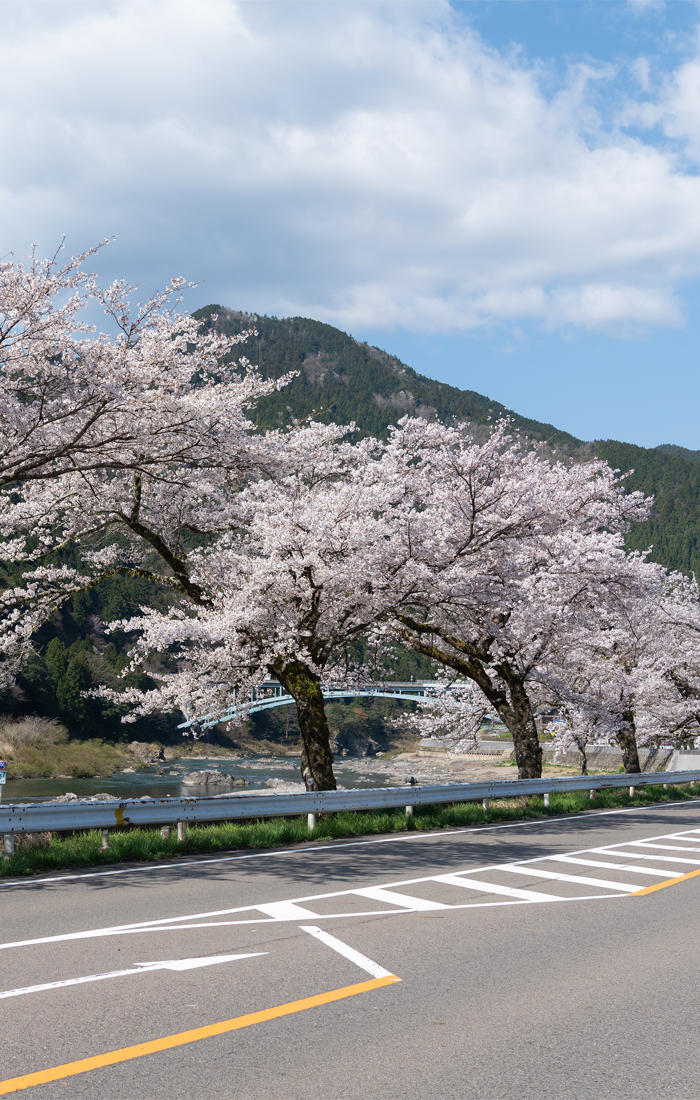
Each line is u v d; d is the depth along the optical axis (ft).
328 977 18.02
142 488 55.72
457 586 56.39
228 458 44.70
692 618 113.91
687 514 647.15
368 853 38.99
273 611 55.31
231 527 56.59
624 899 28.17
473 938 22.03
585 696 79.66
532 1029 15.26
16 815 32.83
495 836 46.93
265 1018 15.38
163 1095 12.09
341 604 57.06
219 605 55.16
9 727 216.13
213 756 292.61
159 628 52.70
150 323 41.57
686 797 85.05
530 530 63.16
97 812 35.78
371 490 55.06
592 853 39.75
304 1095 12.21
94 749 230.68
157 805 38.17
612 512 75.15
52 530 59.26
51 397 39.37
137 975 17.92
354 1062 13.48
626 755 102.37
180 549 58.90
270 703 139.54
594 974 18.93
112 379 38.17
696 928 23.95
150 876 31.71
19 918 23.62
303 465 57.52
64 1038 14.19
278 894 27.84
